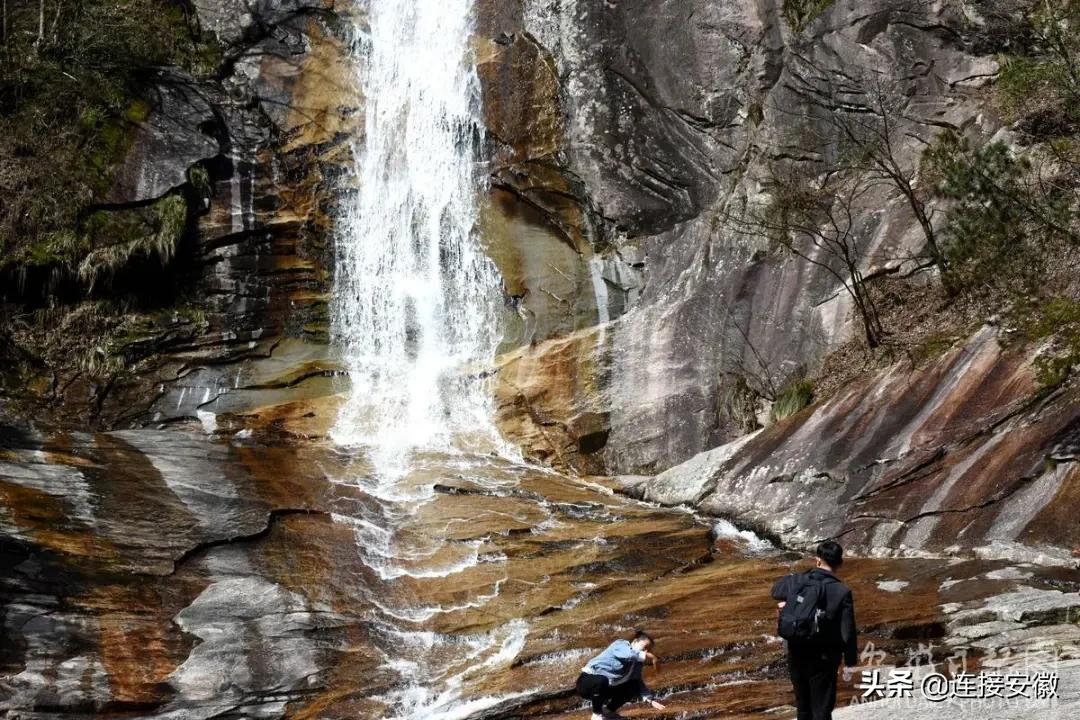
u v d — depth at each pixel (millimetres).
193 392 19516
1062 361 14016
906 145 19578
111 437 17047
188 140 20812
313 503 15211
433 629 11992
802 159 20297
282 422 19109
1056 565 11602
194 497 14734
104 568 12508
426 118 22422
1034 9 19562
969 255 16438
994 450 13555
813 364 18016
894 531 13422
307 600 12516
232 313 20438
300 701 10531
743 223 19203
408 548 14164
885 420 15344
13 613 11383
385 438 18875
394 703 10367
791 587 7258
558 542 14406
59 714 10133
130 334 19578
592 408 19375
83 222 19562
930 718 7832
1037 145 17719
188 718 10164
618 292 20531
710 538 14672
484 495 16391
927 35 20109
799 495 15023
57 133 20281
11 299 19156
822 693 7074
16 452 15383
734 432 18156
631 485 17516
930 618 10320
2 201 19484
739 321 19094
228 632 11688
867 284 18156
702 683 9641
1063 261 15664
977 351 15297
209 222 20734
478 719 9586
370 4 23359
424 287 21578
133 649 11219
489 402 19672
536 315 20578
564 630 11539
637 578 13258
